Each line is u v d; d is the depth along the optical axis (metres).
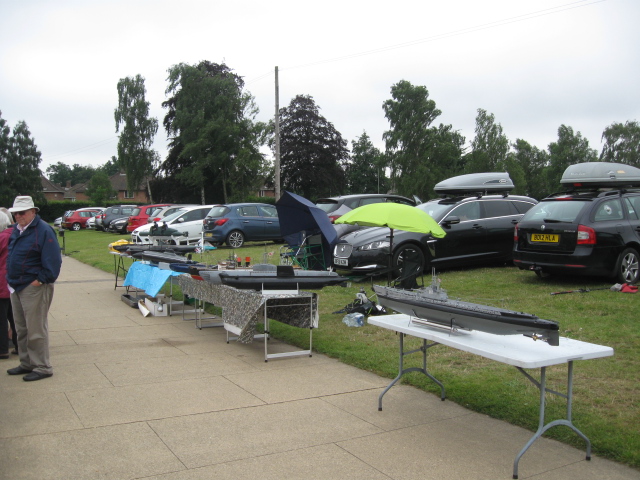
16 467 3.57
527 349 3.70
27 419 4.40
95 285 12.34
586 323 6.82
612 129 65.69
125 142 57.47
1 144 59.47
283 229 10.59
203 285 7.53
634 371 5.21
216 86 50.00
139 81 57.78
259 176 50.53
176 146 53.72
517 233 9.65
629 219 9.20
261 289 6.36
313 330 7.34
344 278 6.58
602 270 8.77
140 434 4.11
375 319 4.88
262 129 50.69
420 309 4.37
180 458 3.71
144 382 5.39
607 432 3.94
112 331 7.79
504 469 3.56
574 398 4.63
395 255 10.29
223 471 3.53
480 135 61.88
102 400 4.86
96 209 37.88
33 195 61.00
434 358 5.94
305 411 4.61
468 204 11.45
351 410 4.63
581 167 9.93
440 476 3.47
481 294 8.77
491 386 4.97
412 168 55.50
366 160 78.19
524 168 73.38
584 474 3.48
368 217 7.51
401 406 4.72
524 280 9.99
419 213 7.60
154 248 10.45
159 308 8.84
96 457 3.72
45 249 5.35
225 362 6.14
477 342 3.91
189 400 4.87
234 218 18.44
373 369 5.72
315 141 55.50
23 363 5.66
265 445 3.93
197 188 53.03
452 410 4.62
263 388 5.21
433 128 57.66
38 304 5.41
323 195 55.84
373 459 3.71
